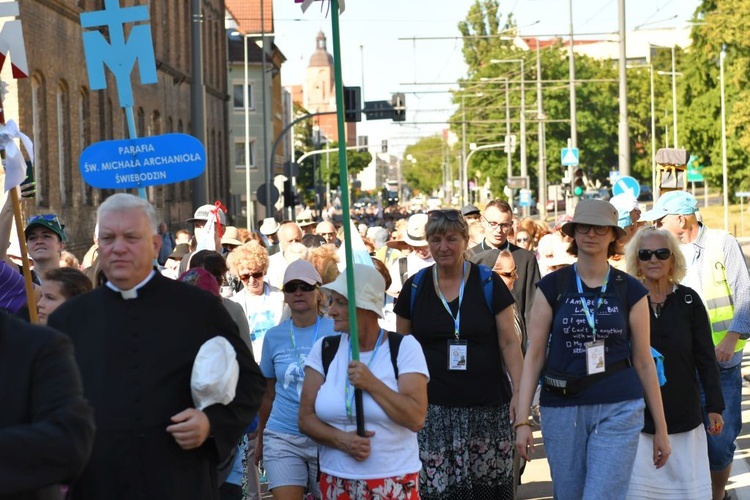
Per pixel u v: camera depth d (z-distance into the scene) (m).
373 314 6.89
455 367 8.36
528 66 99.56
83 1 33.34
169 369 5.44
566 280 7.79
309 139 118.50
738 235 73.06
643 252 8.63
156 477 5.38
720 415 8.84
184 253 16.14
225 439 5.49
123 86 8.66
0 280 7.93
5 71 26.22
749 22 61.97
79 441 3.95
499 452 8.47
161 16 45.78
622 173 33.62
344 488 6.80
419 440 8.42
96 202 35.34
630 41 157.50
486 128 101.44
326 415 6.85
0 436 3.82
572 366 7.68
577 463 7.73
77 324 5.50
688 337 8.66
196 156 8.61
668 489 8.52
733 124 65.12
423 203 132.25
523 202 71.56
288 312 10.33
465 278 8.45
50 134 29.89
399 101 41.50
